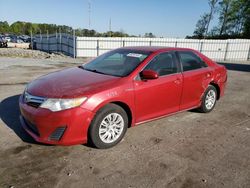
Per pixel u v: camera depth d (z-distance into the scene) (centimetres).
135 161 360
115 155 374
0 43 3331
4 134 424
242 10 5728
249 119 565
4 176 311
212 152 398
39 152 371
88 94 361
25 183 300
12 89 751
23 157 356
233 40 3044
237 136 465
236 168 354
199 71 530
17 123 471
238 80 1146
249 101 731
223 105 672
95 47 2792
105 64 476
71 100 349
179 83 482
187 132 472
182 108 511
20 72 1125
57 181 307
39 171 325
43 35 3962
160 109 463
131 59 456
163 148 404
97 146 383
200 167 352
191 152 395
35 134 375
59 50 3403
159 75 453
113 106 388
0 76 987
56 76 435
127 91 399
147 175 327
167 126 497
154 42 2880
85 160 356
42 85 395
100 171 331
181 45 2936
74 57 2744
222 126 513
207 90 564
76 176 318
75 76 425
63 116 346
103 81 395
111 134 394
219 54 3050
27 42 4981
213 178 328
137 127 484
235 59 3128
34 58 2073
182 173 335
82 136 365
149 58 446
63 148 385
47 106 351
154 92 439
